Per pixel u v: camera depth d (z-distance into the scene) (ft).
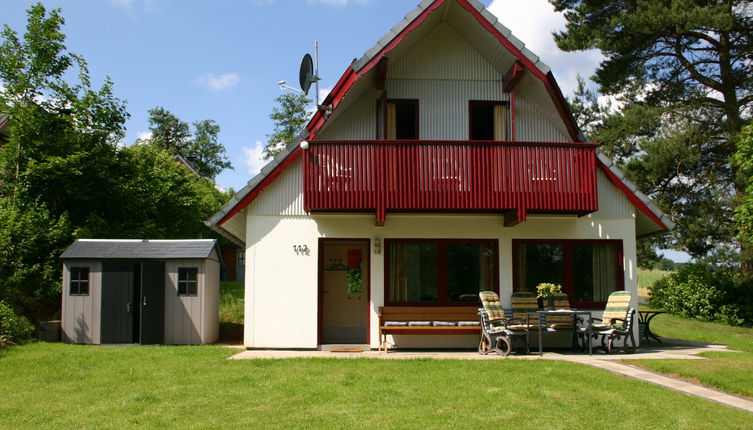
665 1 70.95
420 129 44.73
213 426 21.97
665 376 30.45
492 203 40.98
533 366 33.01
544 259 44.37
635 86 77.36
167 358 35.91
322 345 42.50
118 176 64.85
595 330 40.78
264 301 42.39
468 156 41.37
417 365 33.42
